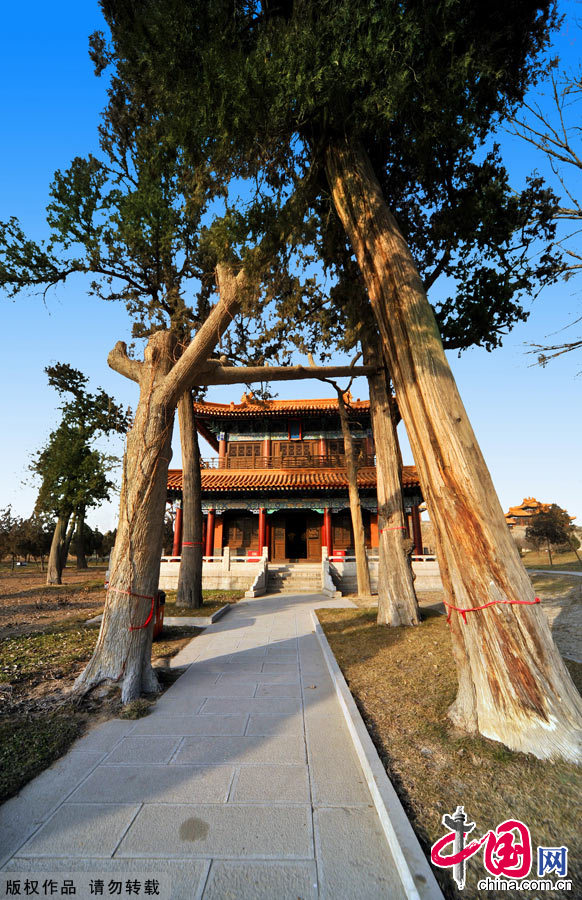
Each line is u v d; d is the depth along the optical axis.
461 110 6.92
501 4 6.54
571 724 4.01
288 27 6.60
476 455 5.07
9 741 4.61
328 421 30.22
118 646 6.07
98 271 14.17
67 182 12.57
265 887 2.66
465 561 4.73
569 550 37.50
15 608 15.21
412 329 5.77
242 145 6.89
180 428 15.84
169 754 4.38
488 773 3.76
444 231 9.27
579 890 2.58
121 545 6.49
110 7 9.20
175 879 2.72
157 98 8.12
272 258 7.35
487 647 4.46
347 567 21.09
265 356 13.28
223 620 12.28
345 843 3.05
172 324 14.30
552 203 8.27
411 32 5.80
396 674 6.59
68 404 25.47
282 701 5.86
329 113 6.86
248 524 28.56
